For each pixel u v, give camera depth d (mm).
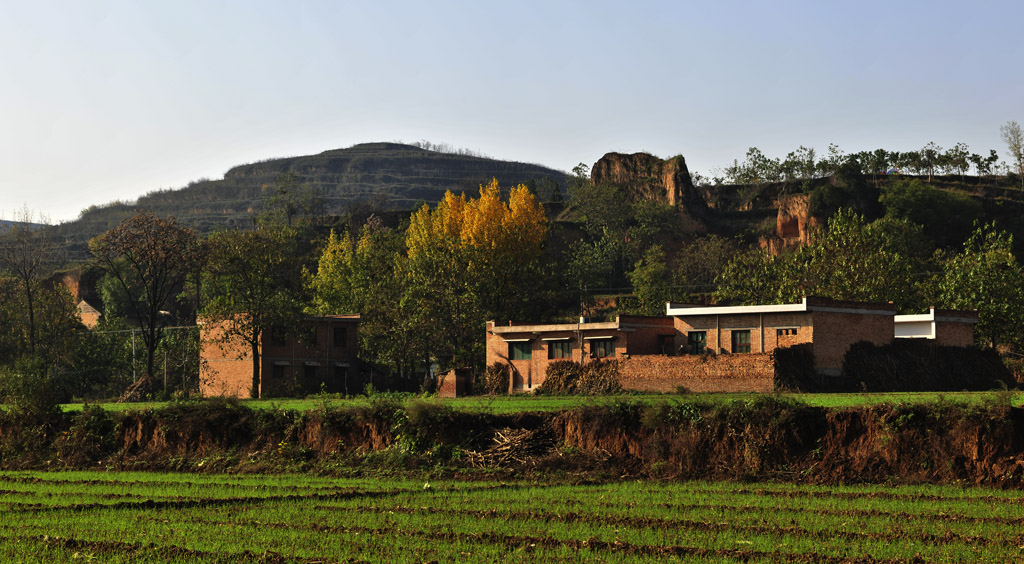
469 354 72438
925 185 135375
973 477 28734
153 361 75625
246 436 40938
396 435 37469
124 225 73000
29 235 95062
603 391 54562
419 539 23203
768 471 31141
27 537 24297
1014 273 64000
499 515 26000
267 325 68125
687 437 32969
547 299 84125
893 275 68750
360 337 74625
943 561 20297
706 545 22047
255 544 23062
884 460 30125
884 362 53719
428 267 76125
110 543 23359
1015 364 62844
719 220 140875
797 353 50250
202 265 73688
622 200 136875
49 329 83812
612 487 30750
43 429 44938
